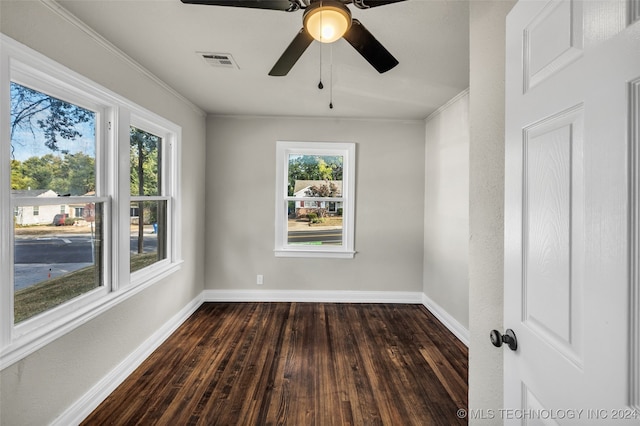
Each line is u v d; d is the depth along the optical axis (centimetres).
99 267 197
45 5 150
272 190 370
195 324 304
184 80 257
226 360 237
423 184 371
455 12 161
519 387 77
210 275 371
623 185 47
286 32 183
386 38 188
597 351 52
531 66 72
